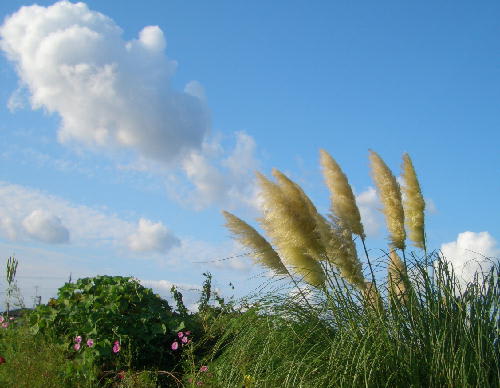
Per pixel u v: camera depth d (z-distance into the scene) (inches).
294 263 205.9
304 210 204.4
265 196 202.7
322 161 218.2
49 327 288.0
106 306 277.4
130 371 245.4
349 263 203.2
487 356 180.9
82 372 248.7
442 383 172.2
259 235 212.1
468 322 190.5
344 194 213.9
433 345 179.2
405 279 204.7
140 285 306.2
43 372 248.4
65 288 301.6
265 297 209.3
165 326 279.0
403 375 174.9
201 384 222.8
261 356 191.2
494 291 196.9
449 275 204.1
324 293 204.5
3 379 240.8
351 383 171.8
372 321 188.5
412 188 228.7
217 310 308.7
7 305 339.9
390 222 220.7
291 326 194.7
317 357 182.9
